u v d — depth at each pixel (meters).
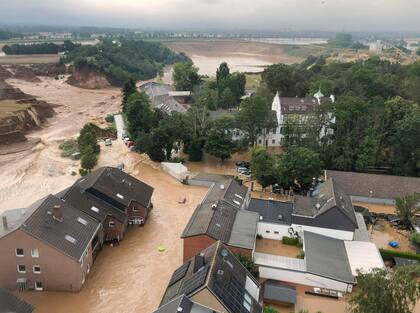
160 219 67.44
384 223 69.31
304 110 104.56
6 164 91.75
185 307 35.22
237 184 68.06
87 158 85.00
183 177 85.06
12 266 46.56
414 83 126.44
